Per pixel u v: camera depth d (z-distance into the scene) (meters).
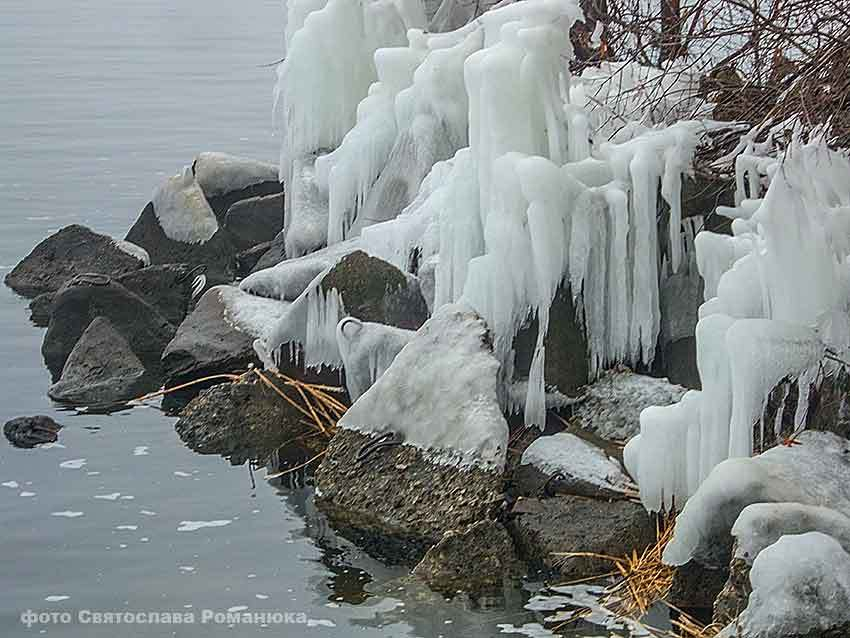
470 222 14.73
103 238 21.33
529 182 13.96
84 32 51.09
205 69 42.66
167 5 60.25
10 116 34.59
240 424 15.38
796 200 12.38
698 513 11.31
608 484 12.88
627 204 14.30
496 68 14.41
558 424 14.18
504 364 14.20
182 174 21.58
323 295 15.65
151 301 19.19
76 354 17.30
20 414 16.23
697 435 12.28
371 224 17.75
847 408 12.37
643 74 16.53
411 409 13.77
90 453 15.02
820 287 12.31
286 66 19.47
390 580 12.30
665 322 14.59
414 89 17.44
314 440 15.16
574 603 11.76
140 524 13.38
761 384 11.96
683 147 14.51
